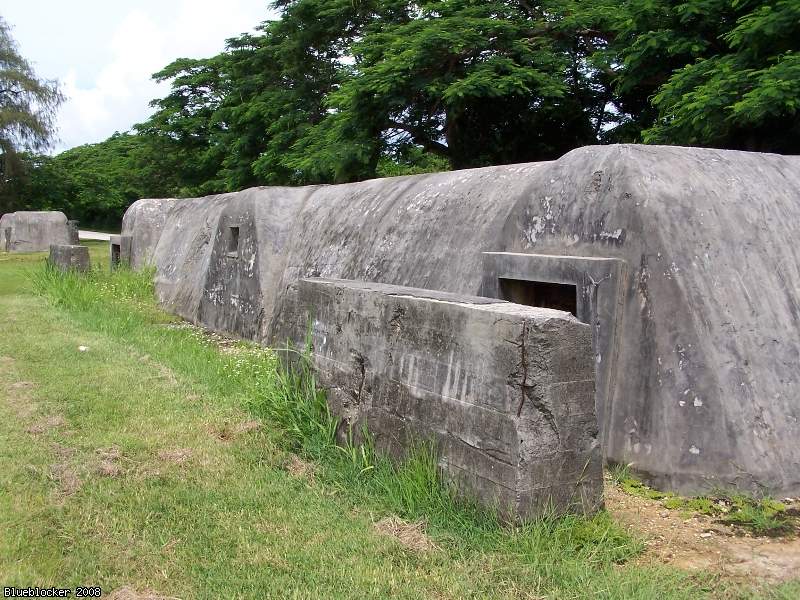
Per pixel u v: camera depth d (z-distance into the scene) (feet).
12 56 117.29
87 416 19.01
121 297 43.50
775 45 31.04
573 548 11.27
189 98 98.78
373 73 47.14
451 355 12.94
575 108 50.90
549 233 16.97
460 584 10.57
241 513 13.23
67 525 12.67
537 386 11.57
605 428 14.84
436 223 22.81
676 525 12.45
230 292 34.63
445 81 46.37
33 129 118.62
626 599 9.93
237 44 79.20
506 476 11.66
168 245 47.52
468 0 48.32
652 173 15.49
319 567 11.28
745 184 16.24
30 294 44.55
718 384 13.71
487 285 17.89
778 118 32.30
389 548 11.75
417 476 13.12
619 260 15.03
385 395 14.64
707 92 30.83
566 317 11.82
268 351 26.94
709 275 14.60
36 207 132.67
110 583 10.89
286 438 17.03
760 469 13.28
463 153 55.26
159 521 12.92
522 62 47.44
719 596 10.11
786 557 11.24
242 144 75.66
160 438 17.29
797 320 14.94
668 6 36.73
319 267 28.68
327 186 34.30
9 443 16.78
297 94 68.59
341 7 62.49
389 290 15.30
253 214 33.86
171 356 26.73
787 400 14.07
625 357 14.79
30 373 23.58
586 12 45.60
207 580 10.96
